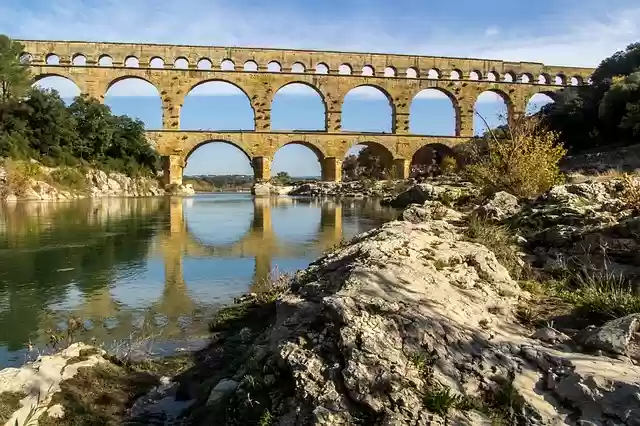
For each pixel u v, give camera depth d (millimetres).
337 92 95625
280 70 95188
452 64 100750
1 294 13562
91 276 15828
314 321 5973
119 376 7652
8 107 64562
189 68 91375
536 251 11438
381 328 5594
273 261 18484
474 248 9234
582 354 5566
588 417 4594
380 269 7164
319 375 5188
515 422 4668
